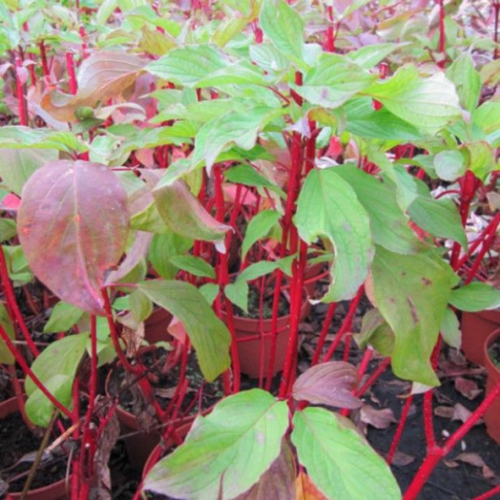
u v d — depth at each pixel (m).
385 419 2.02
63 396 1.20
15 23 1.58
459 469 1.84
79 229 0.74
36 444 1.57
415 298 0.90
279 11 0.74
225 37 1.28
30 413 1.20
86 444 1.26
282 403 0.84
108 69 1.16
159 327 2.05
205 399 1.82
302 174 0.98
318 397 0.92
